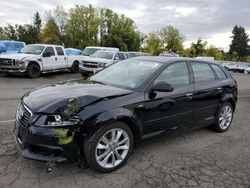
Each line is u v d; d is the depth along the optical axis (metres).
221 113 5.78
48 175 3.55
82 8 57.59
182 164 4.16
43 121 3.31
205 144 5.08
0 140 4.54
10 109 6.71
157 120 4.30
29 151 3.40
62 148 3.33
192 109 4.93
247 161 4.45
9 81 12.09
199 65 5.38
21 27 74.88
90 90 3.97
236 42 110.00
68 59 16.33
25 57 13.18
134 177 3.67
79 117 3.38
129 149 3.93
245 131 6.13
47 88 4.16
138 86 4.19
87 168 3.79
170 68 4.71
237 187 3.62
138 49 65.06
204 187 3.57
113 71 4.98
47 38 59.31
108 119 3.55
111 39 59.66
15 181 3.37
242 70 47.94
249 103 9.97
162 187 3.49
